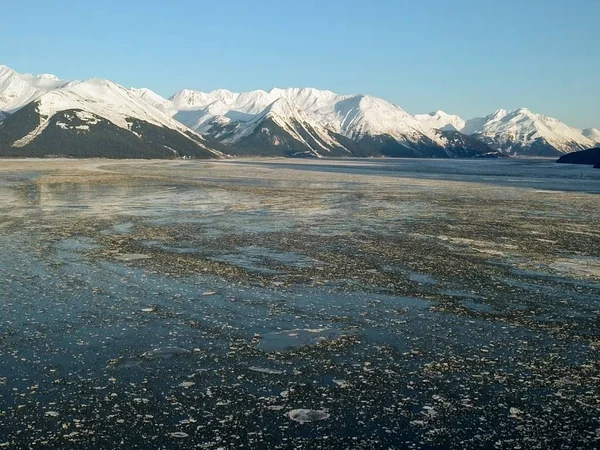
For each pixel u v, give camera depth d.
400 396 12.22
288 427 10.89
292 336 15.81
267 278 22.33
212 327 16.47
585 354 14.65
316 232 34.28
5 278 21.70
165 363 13.84
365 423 11.07
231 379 12.99
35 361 13.81
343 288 20.95
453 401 12.00
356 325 16.81
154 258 25.91
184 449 10.10
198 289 20.52
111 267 23.88
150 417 11.21
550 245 30.58
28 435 10.51
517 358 14.36
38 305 18.25
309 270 23.83
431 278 22.64
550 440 10.49
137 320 16.95
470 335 16.02
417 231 35.09
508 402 11.97
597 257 27.27
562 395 12.30
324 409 11.62
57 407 11.56
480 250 28.83
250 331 16.19
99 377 12.99
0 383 12.61
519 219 41.47
